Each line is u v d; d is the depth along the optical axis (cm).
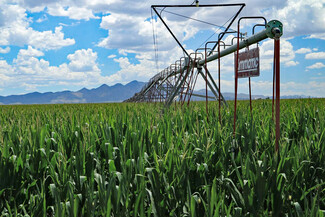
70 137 516
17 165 396
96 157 430
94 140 477
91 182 363
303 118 639
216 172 393
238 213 266
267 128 532
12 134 520
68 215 270
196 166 379
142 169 347
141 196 284
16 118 927
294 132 576
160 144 473
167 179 361
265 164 341
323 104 1128
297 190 335
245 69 621
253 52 577
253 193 305
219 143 446
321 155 421
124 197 299
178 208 324
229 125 616
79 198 307
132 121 667
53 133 542
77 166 366
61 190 338
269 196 323
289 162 358
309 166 396
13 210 330
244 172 343
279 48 369
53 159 405
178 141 474
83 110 1255
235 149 455
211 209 260
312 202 280
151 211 323
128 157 428
